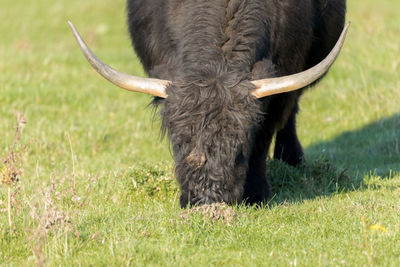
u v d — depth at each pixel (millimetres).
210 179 19062
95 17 84812
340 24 31906
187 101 19141
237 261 17188
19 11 87312
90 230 19859
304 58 27938
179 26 23109
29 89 43875
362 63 49719
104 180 27391
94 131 37594
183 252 17719
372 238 18016
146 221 20453
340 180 28594
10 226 19328
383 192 25766
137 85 20250
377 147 36156
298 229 19797
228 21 21828
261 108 20828
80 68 52562
